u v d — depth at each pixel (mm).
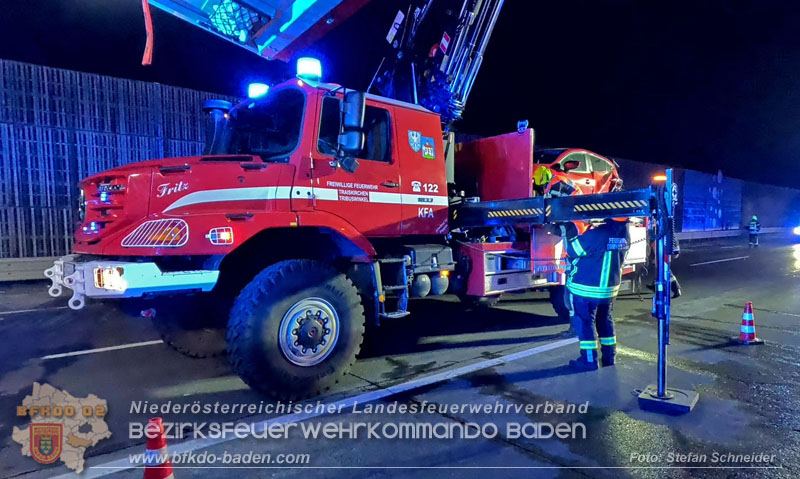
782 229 35875
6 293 9891
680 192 26266
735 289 10000
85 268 3760
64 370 5027
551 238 6324
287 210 4312
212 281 3928
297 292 4082
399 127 5168
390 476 2936
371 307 4766
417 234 5363
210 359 5402
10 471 3037
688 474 2920
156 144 13086
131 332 6668
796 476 2896
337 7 3996
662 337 3926
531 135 6055
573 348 5637
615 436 3416
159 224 3854
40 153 11531
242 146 5250
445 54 6523
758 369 4867
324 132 4621
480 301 6016
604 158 9617
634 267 8586
